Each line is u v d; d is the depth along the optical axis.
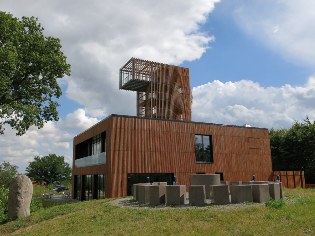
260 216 10.83
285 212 11.25
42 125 30.66
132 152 25.56
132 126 26.03
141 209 13.76
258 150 33.47
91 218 13.23
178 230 9.71
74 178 40.69
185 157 28.17
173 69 46.25
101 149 30.20
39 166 86.94
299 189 24.48
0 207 18.91
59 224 13.22
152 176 26.33
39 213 17.78
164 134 27.45
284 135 46.25
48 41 30.12
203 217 11.22
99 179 29.14
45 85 30.95
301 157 44.44
